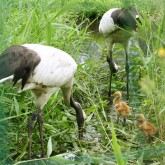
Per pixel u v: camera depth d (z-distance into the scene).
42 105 8.00
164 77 8.30
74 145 8.36
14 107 8.41
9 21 10.29
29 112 8.20
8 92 8.48
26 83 7.70
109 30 10.86
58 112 8.78
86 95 10.26
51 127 8.34
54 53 7.98
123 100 10.51
